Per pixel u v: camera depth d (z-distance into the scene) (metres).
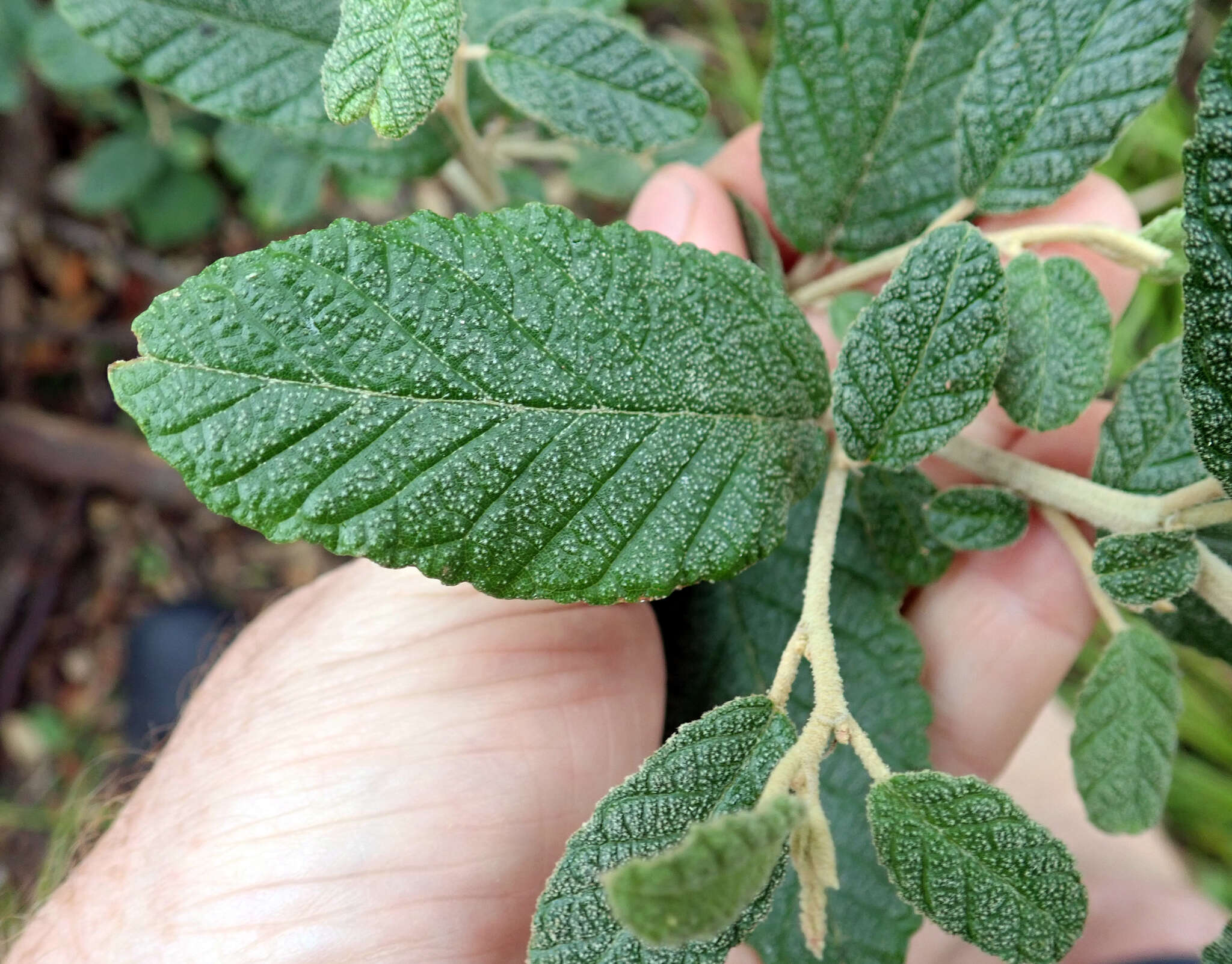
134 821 0.15
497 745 0.14
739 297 0.11
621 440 0.10
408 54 0.10
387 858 0.13
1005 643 0.17
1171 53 0.12
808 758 0.09
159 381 0.09
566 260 0.10
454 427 0.09
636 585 0.10
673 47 0.23
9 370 0.32
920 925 0.13
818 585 0.11
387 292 0.09
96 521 0.33
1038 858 0.09
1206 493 0.11
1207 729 0.28
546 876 0.14
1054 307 0.12
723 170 0.18
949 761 0.18
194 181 0.29
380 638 0.14
